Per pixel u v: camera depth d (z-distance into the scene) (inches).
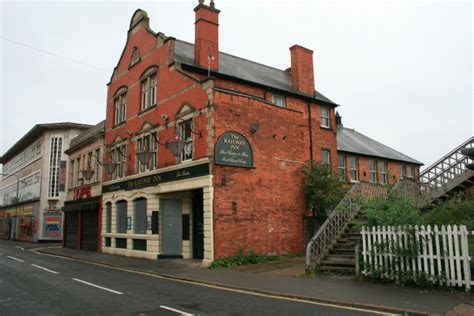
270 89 848.9
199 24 782.5
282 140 754.8
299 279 463.5
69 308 328.5
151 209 768.9
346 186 840.9
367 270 432.8
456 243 369.1
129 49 951.6
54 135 1754.4
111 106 1024.9
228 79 788.6
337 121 1369.3
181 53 821.2
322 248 523.2
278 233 709.3
